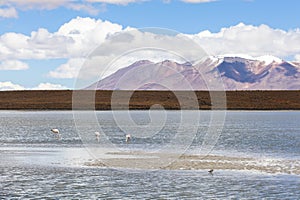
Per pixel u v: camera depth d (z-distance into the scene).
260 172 25.52
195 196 20.72
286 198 20.28
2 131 54.09
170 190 21.77
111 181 23.64
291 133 50.38
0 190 22.06
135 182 23.36
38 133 51.09
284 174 25.00
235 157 30.78
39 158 31.30
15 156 32.41
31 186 22.86
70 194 21.33
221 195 20.89
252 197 20.50
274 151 34.16
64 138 44.66
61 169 26.98
